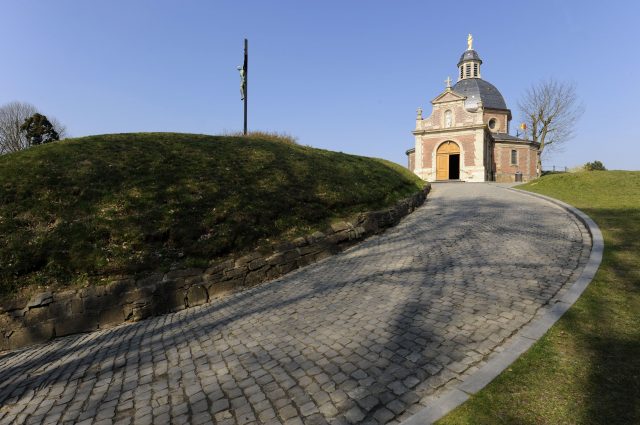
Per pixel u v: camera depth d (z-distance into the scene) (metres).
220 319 6.52
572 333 4.48
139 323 7.08
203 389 4.14
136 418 3.73
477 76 50.47
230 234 9.38
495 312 5.29
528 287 6.12
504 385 3.63
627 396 3.30
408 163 52.78
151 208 9.43
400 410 3.46
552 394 3.44
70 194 9.21
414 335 4.85
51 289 7.07
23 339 6.55
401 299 6.16
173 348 5.41
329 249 10.44
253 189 11.41
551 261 7.39
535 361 3.99
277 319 6.05
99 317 7.03
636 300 5.20
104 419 3.77
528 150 44.81
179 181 10.71
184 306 7.77
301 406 3.65
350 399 3.68
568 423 3.07
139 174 10.59
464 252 8.67
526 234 9.85
